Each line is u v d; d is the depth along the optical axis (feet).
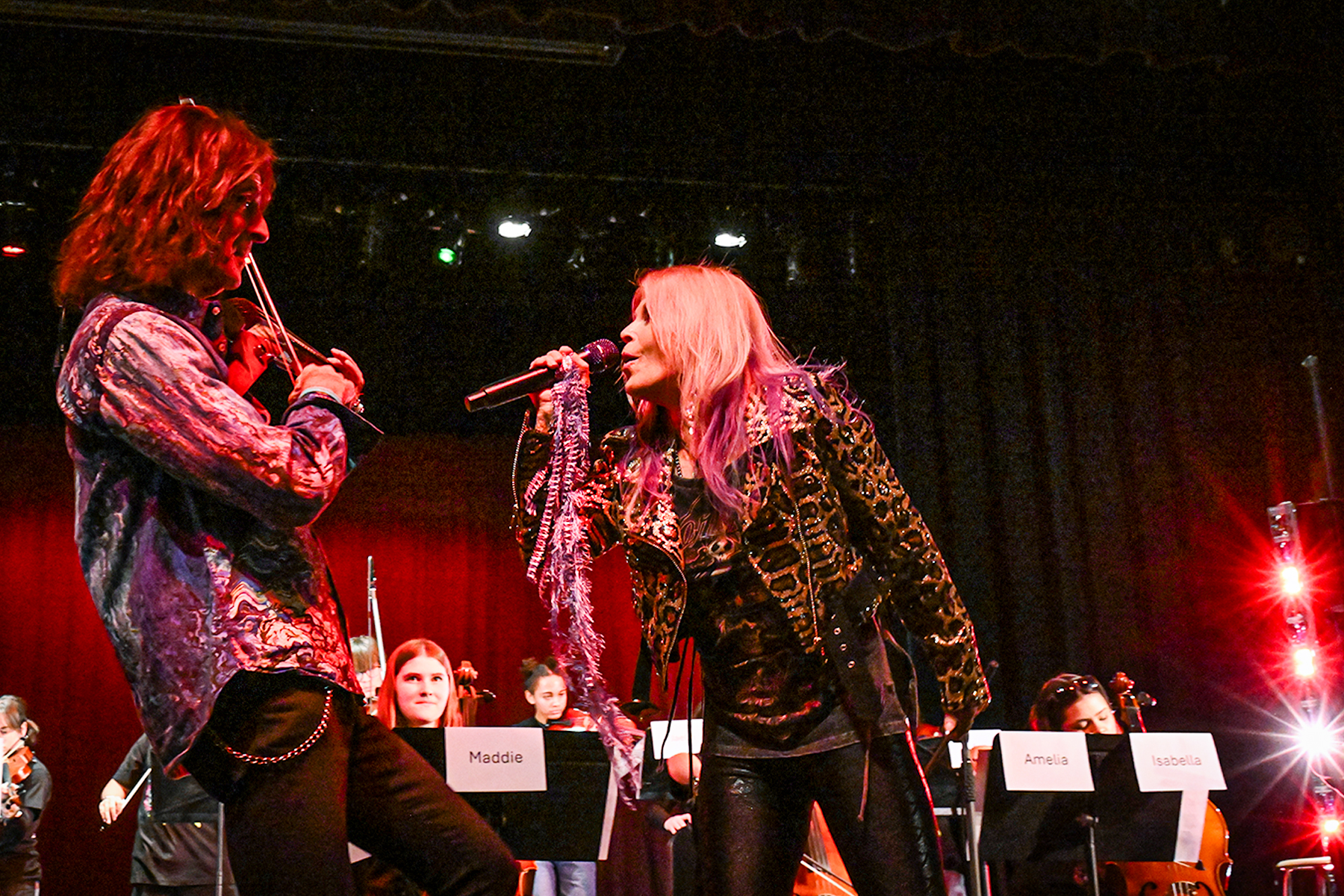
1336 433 21.24
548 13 15.58
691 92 19.15
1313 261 22.07
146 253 4.70
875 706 5.38
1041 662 22.13
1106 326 23.59
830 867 12.89
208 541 4.44
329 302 23.66
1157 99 19.95
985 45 16.76
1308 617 16.52
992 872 13.06
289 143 18.98
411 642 14.12
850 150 19.56
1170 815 10.91
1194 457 22.84
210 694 4.25
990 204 22.76
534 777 9.73
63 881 24.23
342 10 16.83
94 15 16.42
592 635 5.82
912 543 5.62
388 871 9.58
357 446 4.75
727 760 5.53
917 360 23.24
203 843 15.47
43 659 25.20
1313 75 18.28
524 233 22.52
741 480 5.47
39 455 25.94
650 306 5.90
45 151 19.72
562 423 6.25
